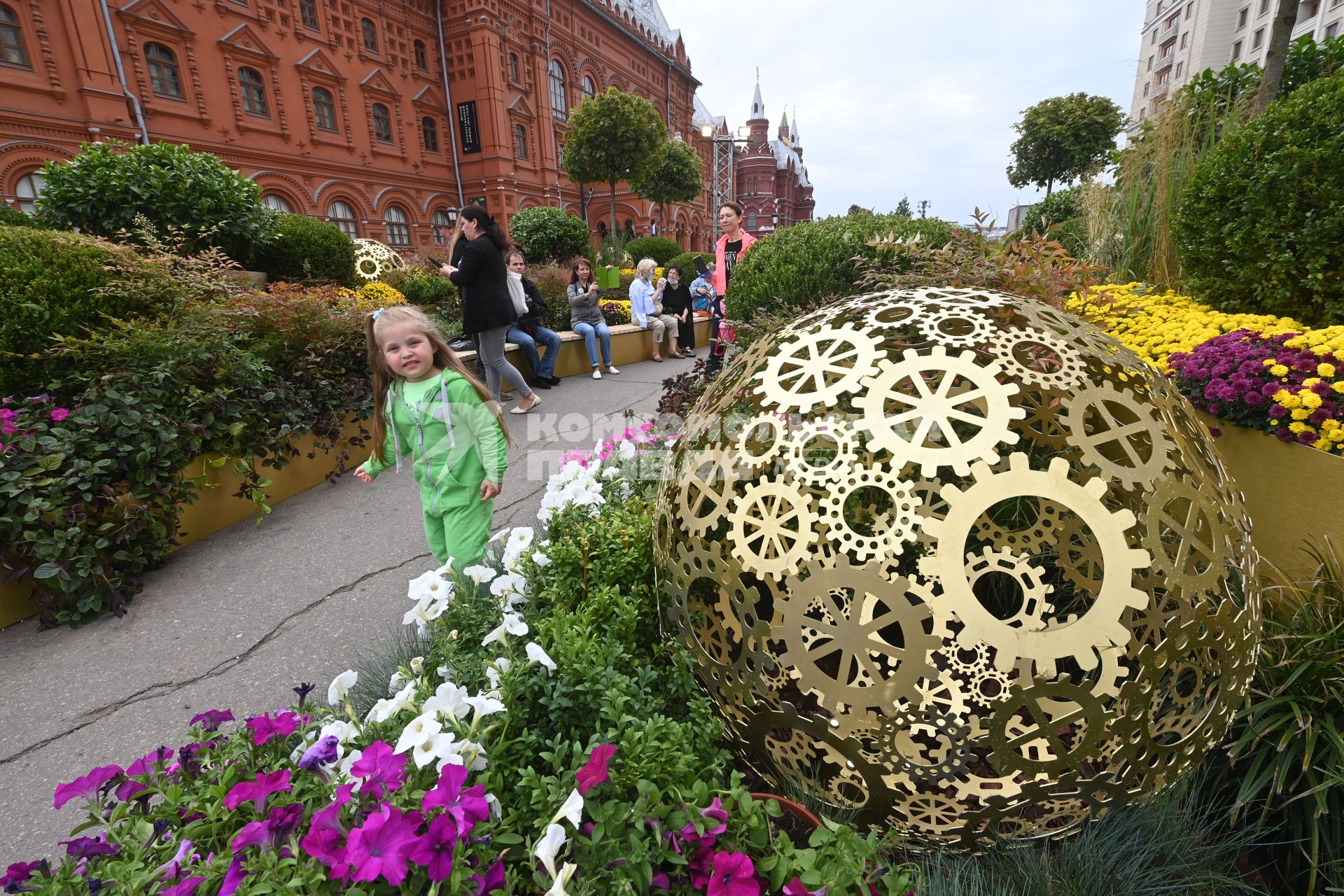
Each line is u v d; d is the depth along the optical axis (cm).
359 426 461
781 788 141
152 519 295
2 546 259
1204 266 344
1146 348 295
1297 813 143
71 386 332
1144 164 508
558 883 86
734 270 451
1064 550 159
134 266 392
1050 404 150
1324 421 185
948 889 122
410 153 2467
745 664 130
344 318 474
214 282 443
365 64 2239
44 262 358
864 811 127
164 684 226
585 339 799
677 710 152
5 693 223
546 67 2886
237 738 127
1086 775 116
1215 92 500
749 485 132
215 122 1792
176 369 347
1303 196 277
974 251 320
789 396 135
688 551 143
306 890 90
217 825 107
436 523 262
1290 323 273
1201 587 112
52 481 265
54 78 1452
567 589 180
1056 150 2219
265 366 392
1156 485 115
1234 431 217
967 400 120
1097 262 512
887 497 178
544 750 129
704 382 433
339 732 122
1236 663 119
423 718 110
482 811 93
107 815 114
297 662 236
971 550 195
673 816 99
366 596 281
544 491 398
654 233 3938
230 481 362
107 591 273
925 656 109
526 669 132
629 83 3728
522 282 683
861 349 135
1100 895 126
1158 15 4344
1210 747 125
